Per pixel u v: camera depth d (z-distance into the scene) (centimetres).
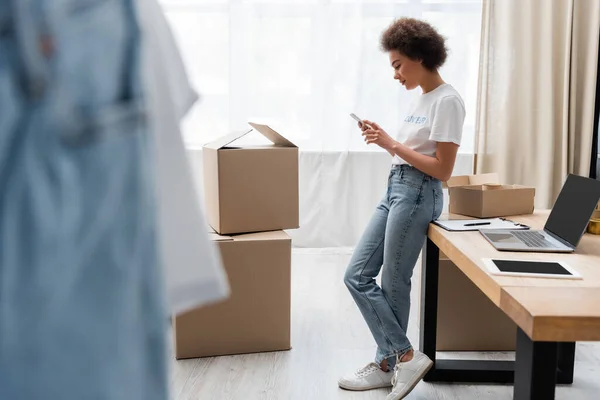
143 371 72
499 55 473
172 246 97
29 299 64
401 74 246
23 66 63
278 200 292
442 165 233
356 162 492
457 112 232
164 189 95
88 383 66
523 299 146
